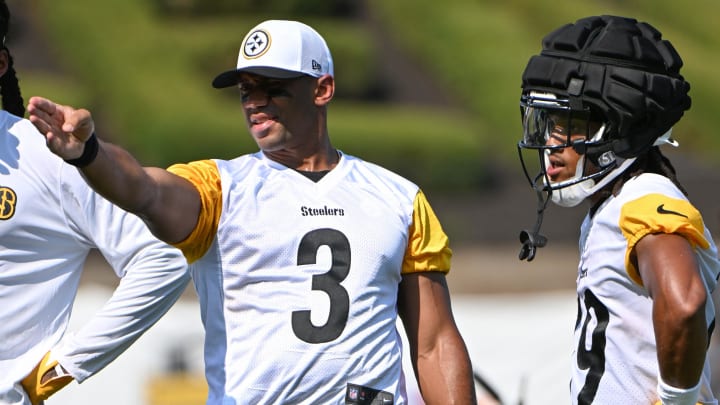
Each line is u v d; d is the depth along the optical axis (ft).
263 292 40.86
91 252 183.32
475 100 273.95
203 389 91.97
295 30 42.27
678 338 36.45
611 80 40.83
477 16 296.51
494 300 169.17
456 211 234.79
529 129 42.88
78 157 35.58
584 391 41.57
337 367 40.78
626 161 41.68
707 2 338.13
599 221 41.14
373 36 293.84
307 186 42.24
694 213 38.37
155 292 44.29
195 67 247.91
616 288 40.40
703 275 39.83
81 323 100.17
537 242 43.14
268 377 40.47
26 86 226.58
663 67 41.55
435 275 44.06
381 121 246.47
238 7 276.21
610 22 42.16
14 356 43.32
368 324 41.45
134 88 232.53
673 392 37.65
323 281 41.09
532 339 95.30
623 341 40.42
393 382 42.14
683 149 278.26
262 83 41.96
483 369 91.71
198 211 39.99
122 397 92.07
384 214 42.57
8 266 42.60
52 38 256.32
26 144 42.86
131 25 254.88
